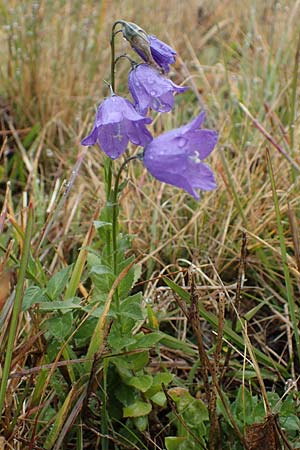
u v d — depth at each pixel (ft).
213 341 1.08
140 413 0.94
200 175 0.84
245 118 1.56
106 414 0.95
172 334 1.17
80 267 1.02
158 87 0.89
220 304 0.87
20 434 0.94
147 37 0.89
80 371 0.97
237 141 1.55
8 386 0.92
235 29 2.02
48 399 0.96
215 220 1.35
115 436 0.97
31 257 0.99
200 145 0.84
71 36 1.81
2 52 1.87
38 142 1.62
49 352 0.96
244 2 2.17
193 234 1.34
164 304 1.16
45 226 1.09
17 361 0.91
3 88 1.75
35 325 0.97
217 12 2.17
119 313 0.93
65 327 0.92
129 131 0.87
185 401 0.95
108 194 0.90
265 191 1.38
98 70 1.83
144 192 1.42
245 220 1.28
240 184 1.39
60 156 1.61
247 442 0.87
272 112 1.51
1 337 0.91
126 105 0.87
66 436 0.93
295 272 1.07
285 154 1.30
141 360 0.97
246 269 1.26
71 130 1.67
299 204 1.31
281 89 1.68
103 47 1.88
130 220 1.30
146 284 1.23
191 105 1.77
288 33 1.84
